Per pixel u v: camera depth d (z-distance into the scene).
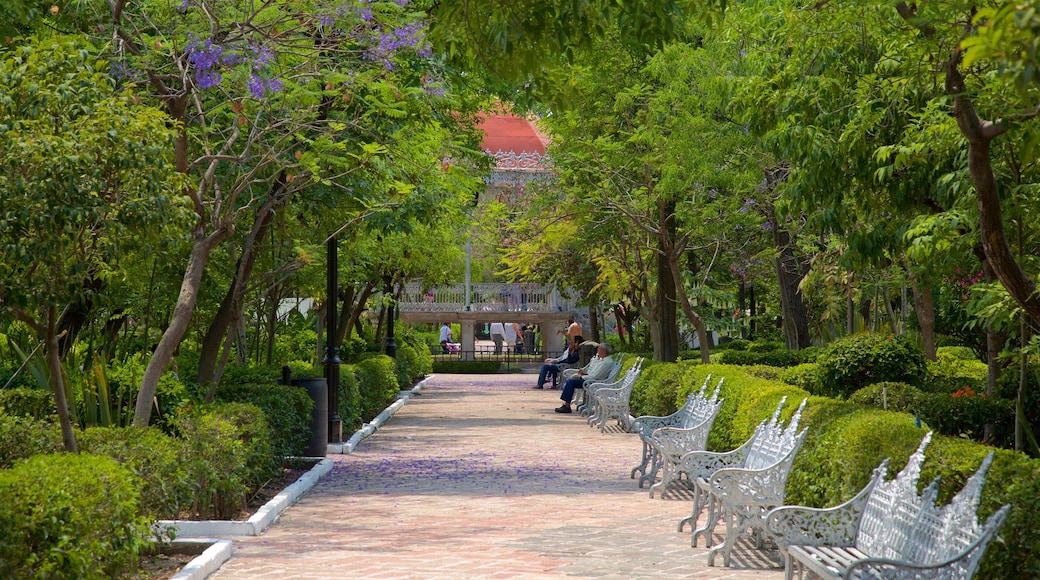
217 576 7.46
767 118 10.23
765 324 34.72
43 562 5.04
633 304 29.56
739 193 18.64
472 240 33.53
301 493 11.63
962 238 8.55
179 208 7.18
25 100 6.70
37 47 7.32
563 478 13.20
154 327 16.77
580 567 7.81
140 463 7.50
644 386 19.84
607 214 22.39
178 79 10.84
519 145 44.56
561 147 20.59
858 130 8.99
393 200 13.38
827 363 14.48
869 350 14.29
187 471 8.43
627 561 8.05
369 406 21.36
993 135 6.31
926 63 8.20
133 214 6.72
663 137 18.11
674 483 12.59
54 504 5.22
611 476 13.41
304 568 7.74
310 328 31.12
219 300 17.25
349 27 10.30
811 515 6.73
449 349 56.06
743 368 16.50
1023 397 10.48
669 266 22.53
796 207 10.35
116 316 13.57
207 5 9.87
